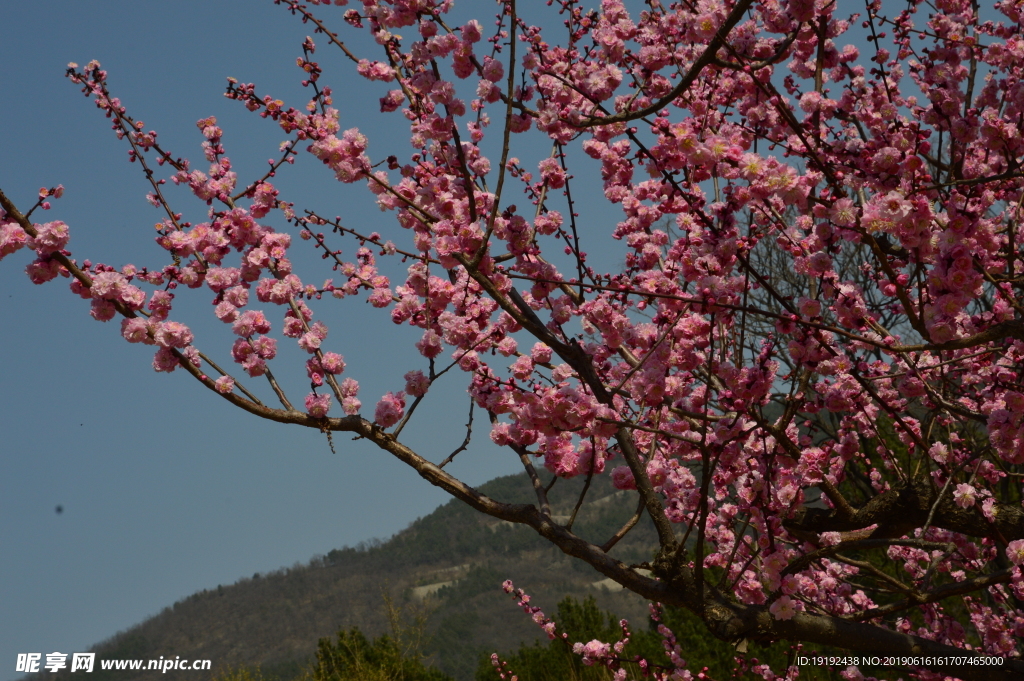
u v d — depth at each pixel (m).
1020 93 4.18
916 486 4.97
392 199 3.88
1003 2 5.27
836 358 3.62
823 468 5.39
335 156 3.67
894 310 5.73
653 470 3.97
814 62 5.21
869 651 4.02
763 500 3.95
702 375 4.59
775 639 3.88
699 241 3.75
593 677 12.17
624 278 4.04
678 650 5.64
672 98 3.28
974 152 5.12
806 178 3.58
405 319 4.40
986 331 3.10
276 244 4.32
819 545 5.02
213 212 4.40
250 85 4.29
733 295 3.41
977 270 3.47
